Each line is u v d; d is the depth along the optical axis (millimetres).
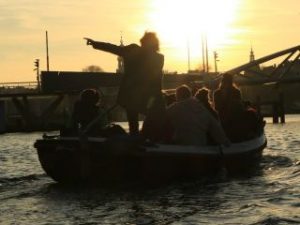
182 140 10148
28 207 7367
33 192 8664
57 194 8422
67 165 9375
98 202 7660
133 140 9031
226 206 6961
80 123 9953
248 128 12367
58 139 9391
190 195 8031
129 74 9656
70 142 9258
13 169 12336
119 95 9727
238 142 11891
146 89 9641
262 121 14164
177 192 8352
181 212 6727
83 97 10023
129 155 9023
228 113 11891
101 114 9586
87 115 9922
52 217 6699
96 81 64312
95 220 6461
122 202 7625
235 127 11883
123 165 9172
